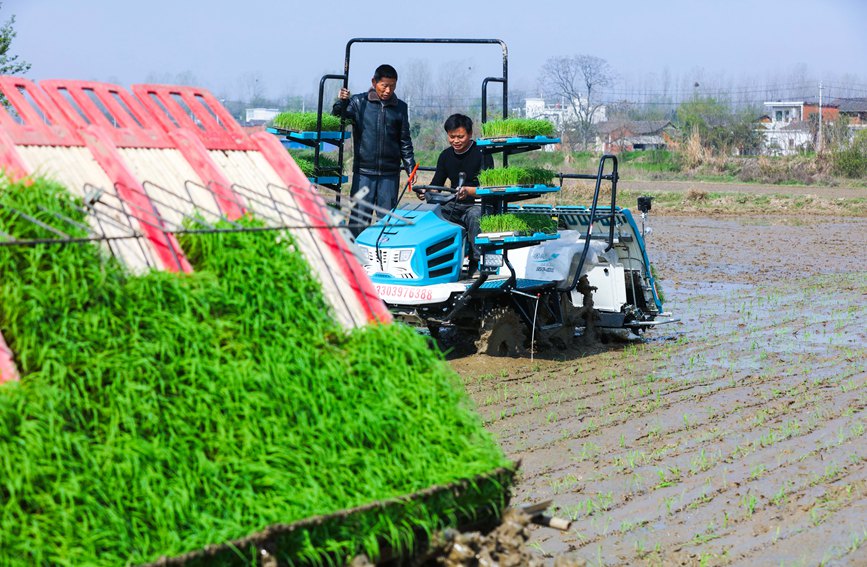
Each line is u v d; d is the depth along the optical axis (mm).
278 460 3693
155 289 3930
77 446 3336
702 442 7754
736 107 60906
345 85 10273
